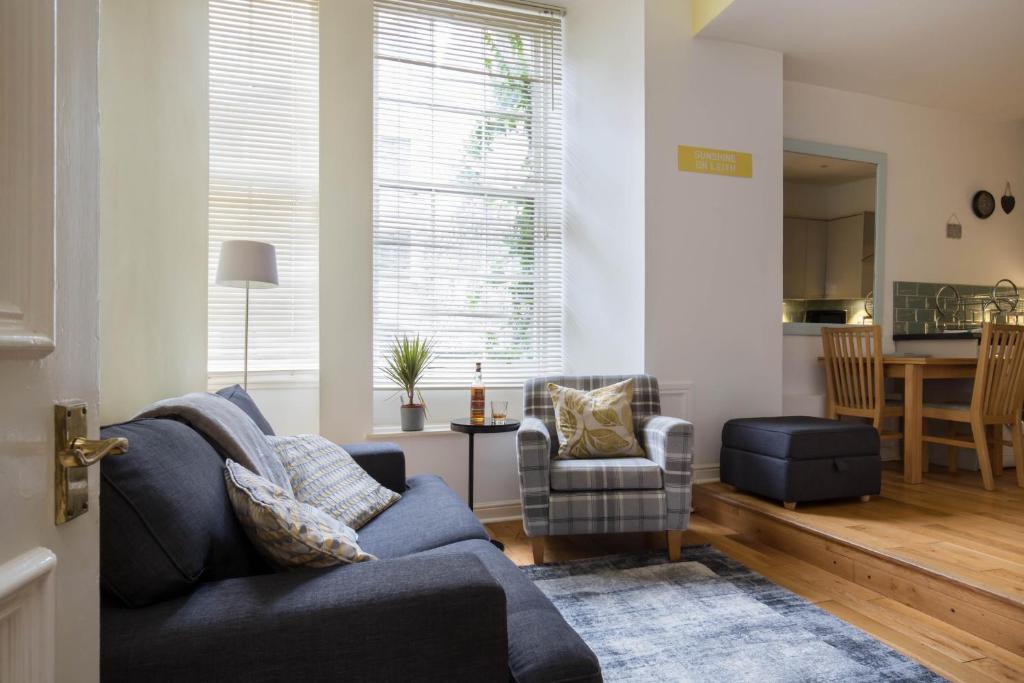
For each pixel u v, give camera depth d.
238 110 3.15
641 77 3.59
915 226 4.65
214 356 3.08
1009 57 3.88
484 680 1.03
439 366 3.49
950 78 4.20
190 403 1.53
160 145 2.26
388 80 3.43
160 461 1.14
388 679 0.98
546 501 2.64
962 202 4.82
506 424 3.02
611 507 2.66
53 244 0.55
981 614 2.02
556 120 3.75
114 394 1.98
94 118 0.65
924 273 4.67
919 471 3.65
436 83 3.52
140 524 1.03
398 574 1.08
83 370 0.62
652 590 2.41
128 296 2.06
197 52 2.54
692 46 3.67
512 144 3.66
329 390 3.03
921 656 1.89
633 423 3.12
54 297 0.55
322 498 1.83
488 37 3.60
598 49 3.76
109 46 1.95
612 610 2.22
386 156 3.41
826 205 4.34
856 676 1.77
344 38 3.05
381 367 3.37
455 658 1.01
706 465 3.71
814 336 4.29
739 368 3.78
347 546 1.21
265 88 3.19
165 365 2.31
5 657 0.48
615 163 3.72
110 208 1.95
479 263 3.59
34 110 0.52
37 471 0.54
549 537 3.14
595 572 2.61
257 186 3.16
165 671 0.89
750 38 3.70
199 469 1.25
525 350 3.65
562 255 3.73
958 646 1.96
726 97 3.75
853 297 4.41
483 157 3.60
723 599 2.32
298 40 3.24
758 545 3.01
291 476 1.84
